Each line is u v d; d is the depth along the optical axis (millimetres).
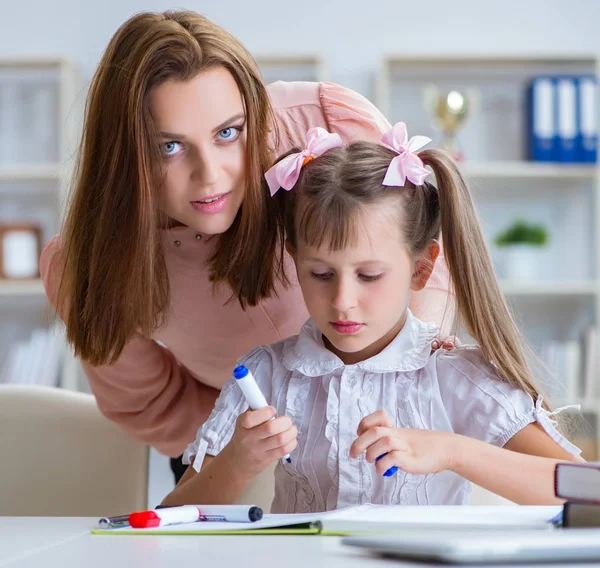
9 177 3438
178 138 1234
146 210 1271
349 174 1203
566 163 3480
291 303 1513
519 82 3609
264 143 1319
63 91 3422
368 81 3600
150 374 1703
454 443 1094
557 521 812
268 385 1326
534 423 1239
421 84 3619
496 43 3621
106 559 716
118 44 1285
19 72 3582
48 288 1631
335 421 1259
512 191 3611
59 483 1788
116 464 1789
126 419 1779
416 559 666
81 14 3607
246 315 1519
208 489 1134
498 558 613
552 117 3473
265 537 825
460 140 3596
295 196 1256
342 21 3602
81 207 1352
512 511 935
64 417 1810
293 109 1557
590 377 3400
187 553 738
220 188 1253
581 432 3379
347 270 1182
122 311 1359
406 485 1250
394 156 1270
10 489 1790
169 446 1822
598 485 758
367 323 1193
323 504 1276
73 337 1411
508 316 1294
